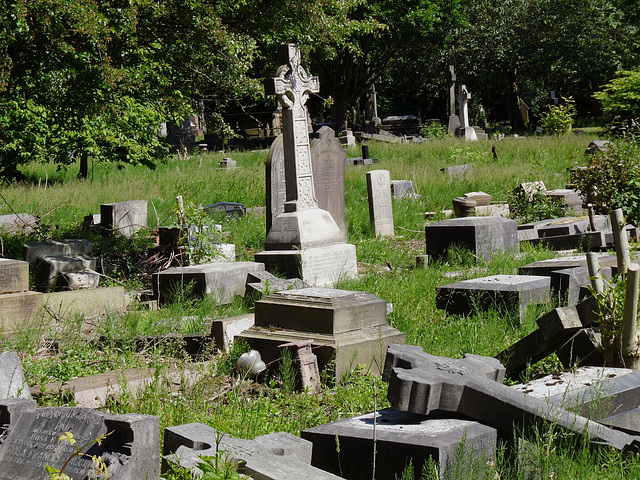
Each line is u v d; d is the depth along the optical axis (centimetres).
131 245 1502
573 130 4947
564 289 952
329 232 1370
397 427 502
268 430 595
